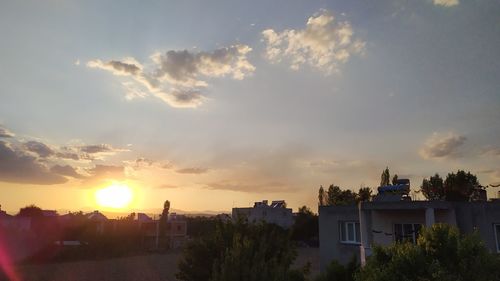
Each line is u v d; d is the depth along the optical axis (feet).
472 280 28.32
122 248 235.40
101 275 149.18
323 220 93.56
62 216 301.02
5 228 190.60
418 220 68.90
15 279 138.82
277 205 329.72
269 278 40.14
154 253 240.94
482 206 62.85
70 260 200.13
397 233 71.15
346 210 89.76
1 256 184.03
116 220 282.77
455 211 64.90
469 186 158.71
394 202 68.23
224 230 56.95
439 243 31.76
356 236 87.20
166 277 144.46
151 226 283.59
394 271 31.19
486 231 61.77
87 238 244.22
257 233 54.44
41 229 232.12
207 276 53.36
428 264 30.19
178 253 241.14
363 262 70.95
